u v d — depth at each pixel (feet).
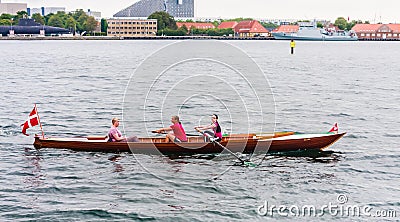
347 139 64.90
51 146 58.03
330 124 76.28
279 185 46.96
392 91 118.93
